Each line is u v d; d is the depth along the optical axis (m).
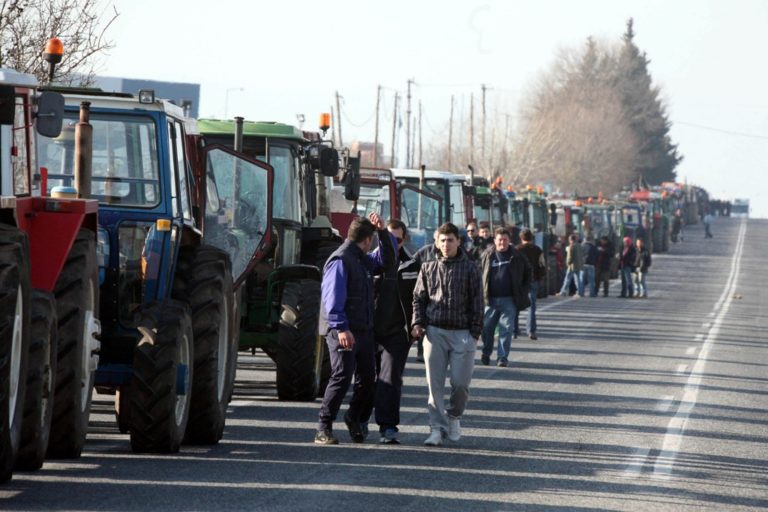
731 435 34.56
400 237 35.28
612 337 69.69
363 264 30.27
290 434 31.48
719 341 70.12
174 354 26.92
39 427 23.42
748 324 85.56
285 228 40.16
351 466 26.84
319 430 30.11
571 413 37.78
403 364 30.95
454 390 30.91
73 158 28.52
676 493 25.48
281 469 26.02
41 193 25.08
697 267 176.38
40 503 21.11
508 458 29.03
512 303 51.41
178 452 27.77
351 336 29.70
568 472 27.38
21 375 22.17
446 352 30.95
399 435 32.19
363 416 30.98
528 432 33.47
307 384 37.84
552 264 112.56
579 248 112.00
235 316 32.09
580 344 63.94
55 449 25.39
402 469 26.77
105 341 28.34
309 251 43.19
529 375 48.50
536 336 66.75
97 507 21.09
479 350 58.50
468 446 30.69
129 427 27.08
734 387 47.19
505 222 91.31
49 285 23.78
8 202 22.05
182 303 28.08
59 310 24.75
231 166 36.91
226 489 23.39
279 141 41.19
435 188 71.56
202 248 30.92
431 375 30.91
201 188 35.84
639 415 37.91
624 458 29.77
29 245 22.73
